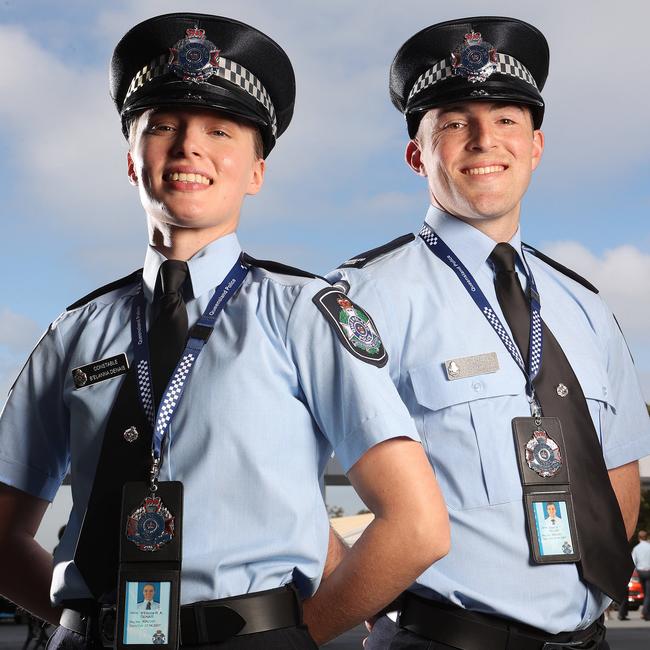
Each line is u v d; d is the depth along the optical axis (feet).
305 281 6.11
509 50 8.55
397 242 8.68
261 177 6.78
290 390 5.90
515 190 8.31
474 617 7.31
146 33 6.46
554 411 7.84
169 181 6.10
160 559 5.30
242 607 5.35
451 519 7.56
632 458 8.47
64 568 5.68
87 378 6.03
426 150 8.63
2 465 6.36
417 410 7.90
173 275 6.14
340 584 5.81
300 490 5.72
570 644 7.41
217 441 5.57
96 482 5.61
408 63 8.79
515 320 8.13
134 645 5.16
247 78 6.49
